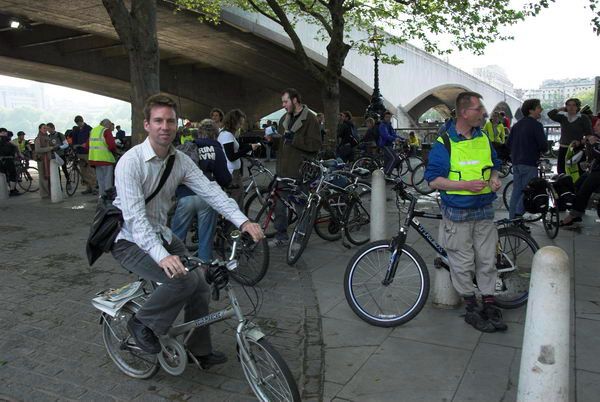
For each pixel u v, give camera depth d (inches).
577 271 211.9
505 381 127.5
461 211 153.6
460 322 163.8
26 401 124.7
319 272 222.8
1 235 308.2
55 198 447.8
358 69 1170.6
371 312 170.1
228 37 1021.8
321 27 1023.0
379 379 130.6
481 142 153.0
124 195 110.9
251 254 205.6
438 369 134.5
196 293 124.4
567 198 289.3
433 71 1489.9
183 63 1455.5
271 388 112.6
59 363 144.6
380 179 243.9
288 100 252.7
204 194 123.6
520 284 173.2
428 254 247.0
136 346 130.4
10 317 178.5
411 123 1476.4
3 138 496.1
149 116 112.0
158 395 126.5
